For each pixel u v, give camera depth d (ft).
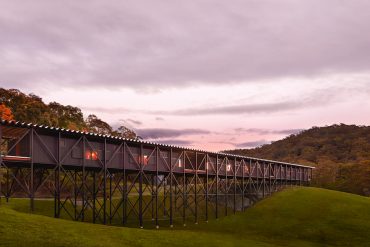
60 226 108.99
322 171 449.48
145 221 204.23
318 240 177.27
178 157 196.75
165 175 206.59
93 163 148.97
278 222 208.74
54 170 131.64
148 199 242.99
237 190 302.25
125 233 118.52
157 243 114.42
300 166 369.71
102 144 153.79
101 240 103.86
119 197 238.48
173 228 192.34
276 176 311.27
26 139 125.59
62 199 210.59
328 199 243.60
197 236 143.23
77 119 474.08
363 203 234.38
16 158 119.03
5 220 101.30
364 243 167.63
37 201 197.47
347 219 201.16
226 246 133.59
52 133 132.98
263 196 278.05
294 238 182.09
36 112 363.76
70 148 139.33
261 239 180.34
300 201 243.40
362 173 421.59
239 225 208.64
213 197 279.90
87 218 190.90
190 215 234.38
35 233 96.58
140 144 169.37
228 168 241.55
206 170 219.41
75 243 95.71
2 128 120.78
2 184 198.80
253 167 271.69
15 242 87.61
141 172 170.50
